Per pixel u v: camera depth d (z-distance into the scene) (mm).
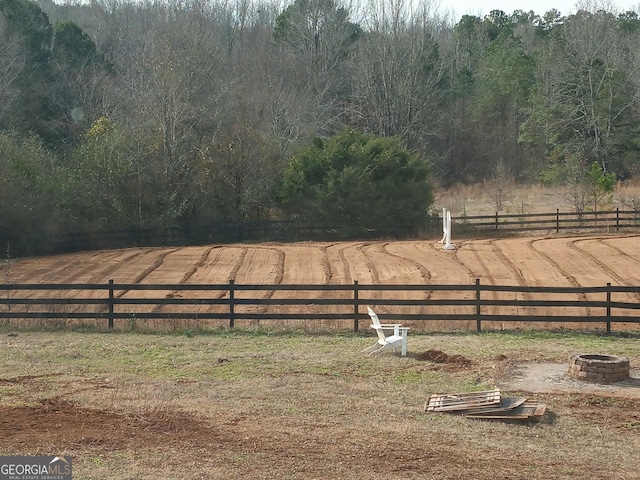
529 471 8898
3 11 67125
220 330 18688
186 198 46406
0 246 38875
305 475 8539
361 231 46219
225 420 10789
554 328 19250
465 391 12672
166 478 8328
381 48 67875
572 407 11836
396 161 47125
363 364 14742
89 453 9102
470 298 24828
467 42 94250
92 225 43875
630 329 19656
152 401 11719
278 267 32844
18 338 17609
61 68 66000
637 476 8844
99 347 16469
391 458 9219
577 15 75688
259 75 67500
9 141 39844
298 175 47438
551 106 68750
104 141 45250
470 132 80438
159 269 32719
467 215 52469
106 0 100000
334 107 71750
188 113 47719
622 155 67812
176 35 51594
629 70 71188
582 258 33469
